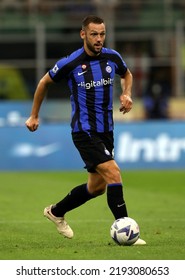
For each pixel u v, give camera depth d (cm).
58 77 3034
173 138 8106
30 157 8088
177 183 6425
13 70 9825
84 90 3008
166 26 9956
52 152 8094
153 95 9656
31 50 9869
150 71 9850
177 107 9550
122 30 9894
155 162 8075
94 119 3002
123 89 3131
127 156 8044
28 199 5219
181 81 9844
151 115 9531
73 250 2917
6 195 5478
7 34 9981
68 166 8094
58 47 9888
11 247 3042
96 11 10100
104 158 2953
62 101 9581
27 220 4106
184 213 4438
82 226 3856
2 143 8069
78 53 3031
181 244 3072
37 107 3098
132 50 9856
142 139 8081
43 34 9881
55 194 5531
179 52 9900
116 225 2973
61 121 9544
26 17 10112
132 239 2970
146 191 5778
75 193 3152
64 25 9969
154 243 3098
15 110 9194
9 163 8062
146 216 4291
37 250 2944
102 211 4572
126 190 5862
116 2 10119
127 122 8119
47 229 3712
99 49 2977
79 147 3019
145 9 10088
